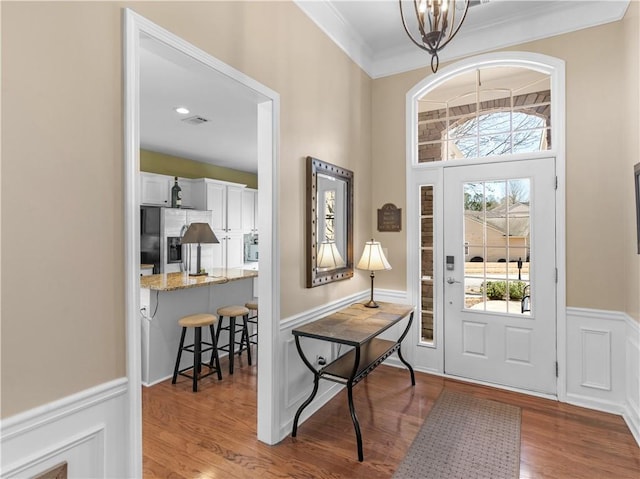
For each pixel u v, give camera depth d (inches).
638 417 89.3
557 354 111.1
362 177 134.3
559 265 110.3
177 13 62.8
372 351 108.0
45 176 45.3
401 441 88.7
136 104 55.2
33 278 44.3
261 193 87.6
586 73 106.7
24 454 43.6
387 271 140.0
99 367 51.3
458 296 127.3
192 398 112.9
